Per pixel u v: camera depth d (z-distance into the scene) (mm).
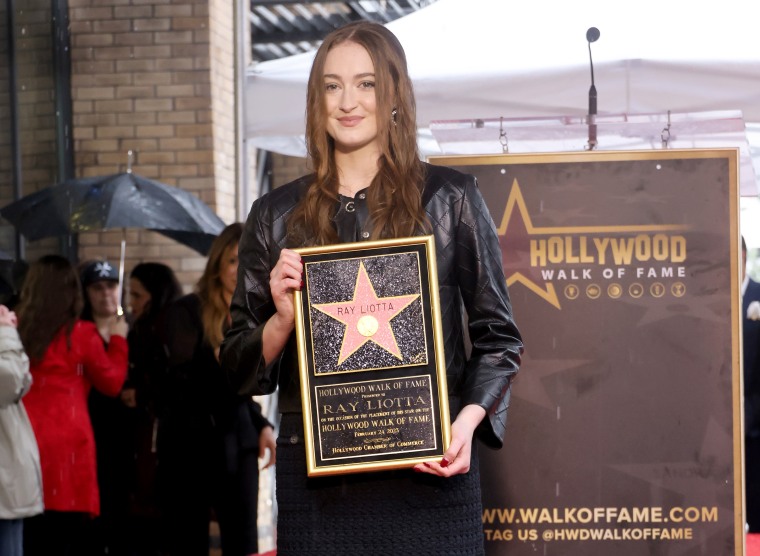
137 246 8672
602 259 3484
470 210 2535
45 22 8438
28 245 8094
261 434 5691
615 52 4918
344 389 2439
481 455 3510
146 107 8602
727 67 4797
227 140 8867
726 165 3457
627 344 3475
